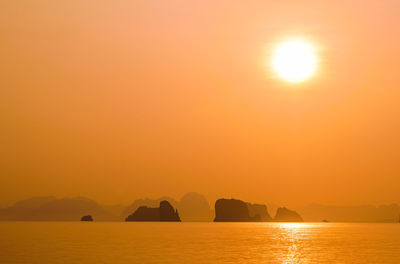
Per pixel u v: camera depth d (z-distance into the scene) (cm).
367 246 12344
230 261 8356
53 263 7900
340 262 8394
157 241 14075
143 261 8206
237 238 16375
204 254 9606
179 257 8912
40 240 14325
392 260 8694
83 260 8331
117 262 8044
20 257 8800
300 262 8362
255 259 8738
